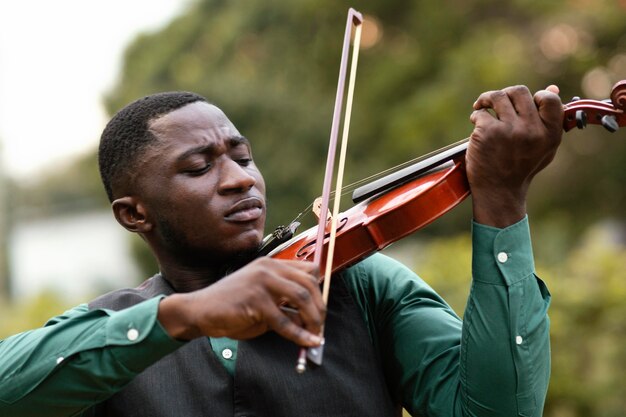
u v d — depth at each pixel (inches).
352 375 187.2
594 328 478.3
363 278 200.7
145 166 197.2
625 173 982.4
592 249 516.7
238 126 1148.5
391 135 983.0
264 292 154.1
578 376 469.4
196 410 183.2
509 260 179.0
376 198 204.5
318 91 1148.5
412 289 200.8
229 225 194.4
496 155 178.2
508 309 178.1
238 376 183.9
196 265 200.7
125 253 1320.1
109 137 202.8
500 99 179.2
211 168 196.5
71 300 768.3
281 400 183.0
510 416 178.4
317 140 1119.6
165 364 186.4
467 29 1010.1
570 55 962.1
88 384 170.6
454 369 188.2
